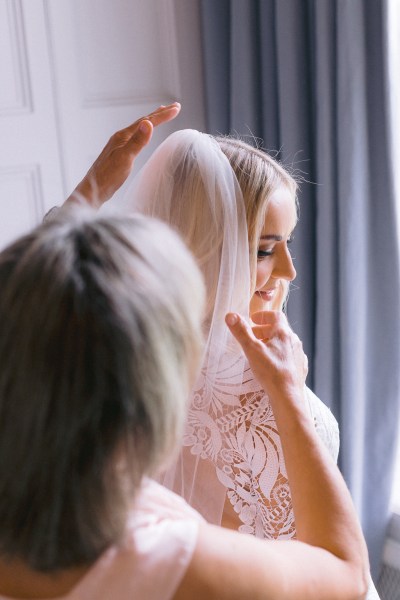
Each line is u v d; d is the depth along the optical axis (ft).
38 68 8.32
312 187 8.11
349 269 7.64
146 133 4.22
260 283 4.01
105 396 2.09
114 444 2.14
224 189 3.73
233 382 3.63
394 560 8.22
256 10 8.27
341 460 8.06
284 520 3.59
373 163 7.54
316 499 2.73
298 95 7.93
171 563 2.27
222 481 3.70
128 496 2.22
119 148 4.24
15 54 8.20
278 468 3.55
